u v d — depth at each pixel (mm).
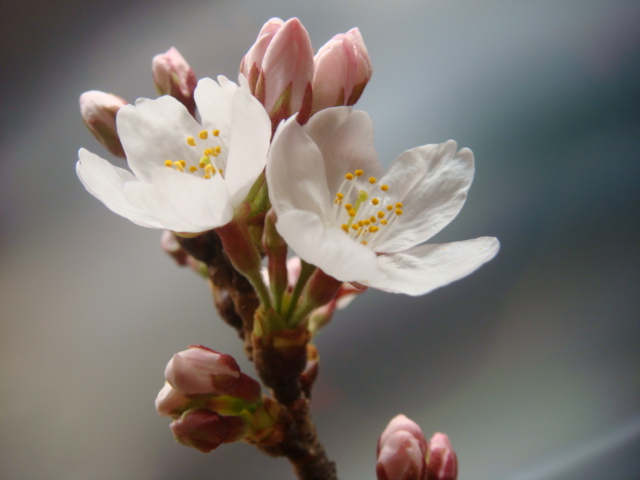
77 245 294
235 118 135
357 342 269
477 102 278
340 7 276
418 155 152
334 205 148
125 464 279
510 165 277
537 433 259
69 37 282
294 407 157
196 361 149
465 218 276
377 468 154
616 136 269
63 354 289
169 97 149
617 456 249
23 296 293
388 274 145
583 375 263
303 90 149
